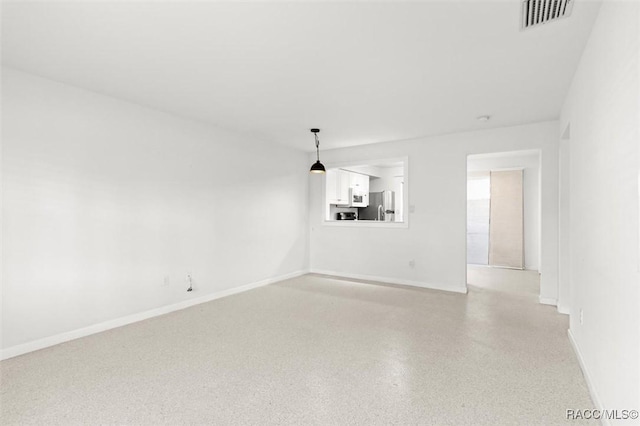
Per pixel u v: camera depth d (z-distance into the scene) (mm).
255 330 3508
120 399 2215
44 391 2318
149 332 3471
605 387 1932
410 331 3461
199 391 2312
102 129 3555
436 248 5391
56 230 3203
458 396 2238
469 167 7844
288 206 6281
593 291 2258
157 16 2135
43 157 3117
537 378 2475
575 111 2973
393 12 2100
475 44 2496
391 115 4270
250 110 4098
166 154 4188
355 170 7914
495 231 7570
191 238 4488
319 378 2486
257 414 2051
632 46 1471
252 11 2084
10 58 2732
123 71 2988
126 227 3768
